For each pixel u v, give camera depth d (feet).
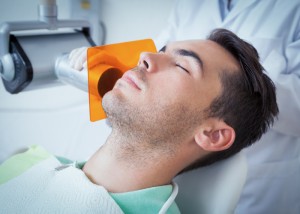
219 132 2.64
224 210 2.52
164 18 5.31
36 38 3.14
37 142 5.98
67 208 2.30
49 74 3.10
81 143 5.71
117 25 5.65
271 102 2.87
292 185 4.23
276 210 4.25
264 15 3.95
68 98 5.66
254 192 4.12
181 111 2.49
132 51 3.04
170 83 2.51
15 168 2.95
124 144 2.57
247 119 2.75
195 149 2.66
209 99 2.56
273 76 3.55
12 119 5.79
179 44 2.84
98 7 5.34
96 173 2.68
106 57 2.86
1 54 3.05
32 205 2.38
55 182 2.56
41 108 5.82
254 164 4.02
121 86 2.58
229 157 2.76
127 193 2.44
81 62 2.83
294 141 4.11
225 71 2.65
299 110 3.59
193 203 2.74
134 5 5.42
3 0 5.02
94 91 2.84
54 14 3.23
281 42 3.91
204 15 4.43
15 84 3.09
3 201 2.45
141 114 2.47
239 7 4.07
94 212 2.26
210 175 2.73
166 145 2.55
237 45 2.77
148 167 2.58
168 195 2.57
